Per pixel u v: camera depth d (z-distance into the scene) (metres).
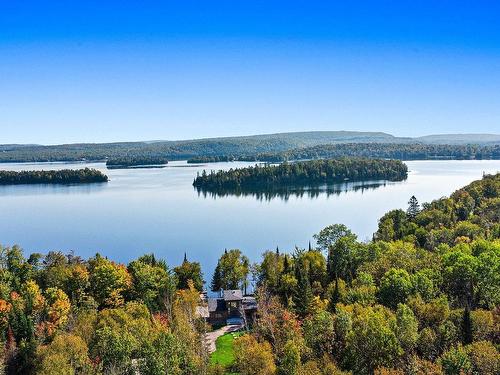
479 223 182.50
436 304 87.19
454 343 77.31
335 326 83.12
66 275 124.25
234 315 123.06
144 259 150.75
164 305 116.00
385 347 74.44
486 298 97.00
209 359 85.88
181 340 81.75
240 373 82.19
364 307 92.00
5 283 123.81
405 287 98.12
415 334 77.00
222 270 147.88
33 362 85.62
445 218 194.00
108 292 118.75
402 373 67.75
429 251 150.12
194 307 113.94
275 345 85.56
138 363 77.25
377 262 123.00
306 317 95.94
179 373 74.50
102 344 81.75
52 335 95.94
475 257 106.75
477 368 67.56
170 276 131.00
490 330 79.62
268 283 127.62
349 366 75.94
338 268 132.25
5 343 89.19
